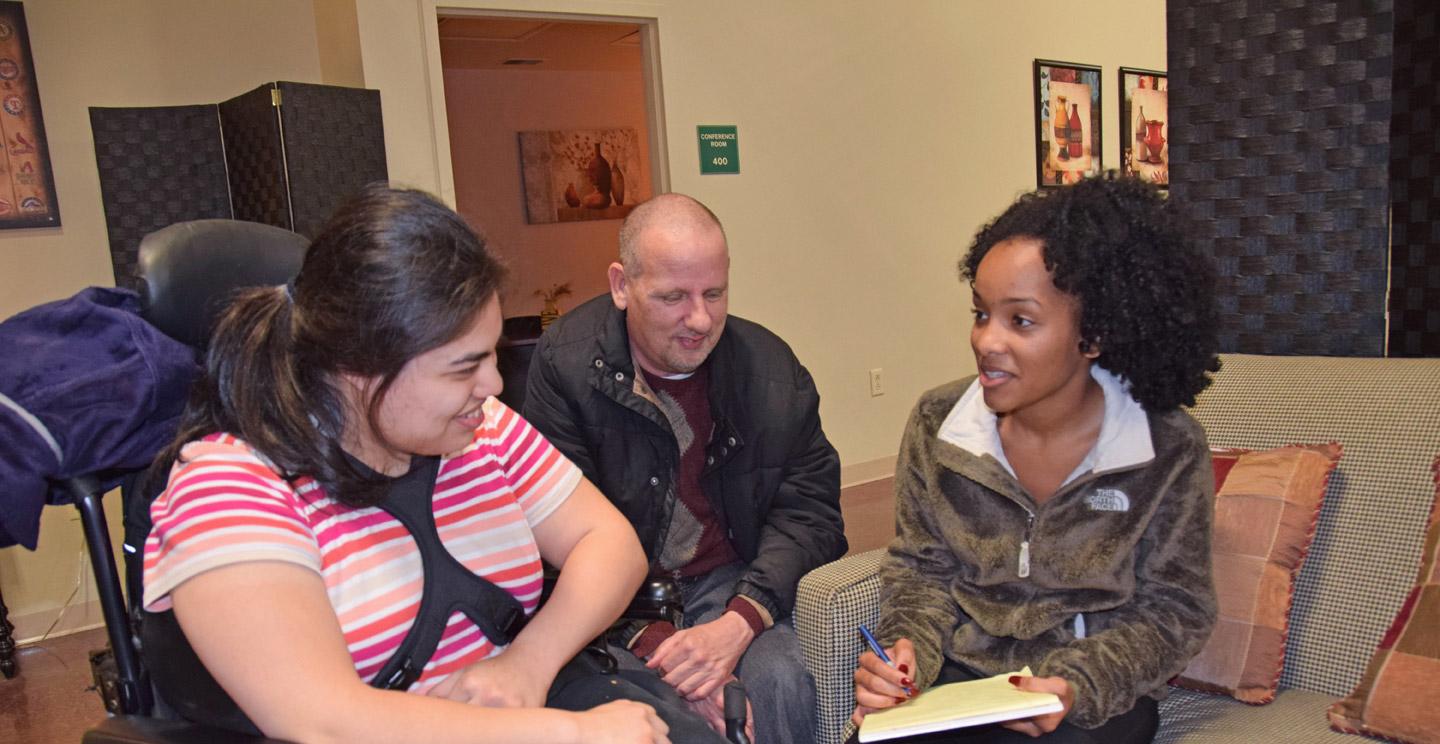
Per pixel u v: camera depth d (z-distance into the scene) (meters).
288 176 3.16
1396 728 1.19
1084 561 1.28
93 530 1.06
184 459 0.93
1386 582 1.38
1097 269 1.19
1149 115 6.20
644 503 1.70
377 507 1.00
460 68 6.79
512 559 1.09
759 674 1.47
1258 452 1.52
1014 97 5.38
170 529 0.88
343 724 0.83
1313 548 1.45
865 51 4.75
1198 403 1.67
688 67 4.19
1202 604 1.26
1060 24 5.56
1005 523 1.34
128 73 3.53
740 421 1.71
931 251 5.11
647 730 0.95
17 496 0.97
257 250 1.16
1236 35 1.83
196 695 0.94
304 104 3.18
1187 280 1.23
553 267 7.25
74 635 3.41
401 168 3.57
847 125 4.72
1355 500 1.44
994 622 1.33
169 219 3.51
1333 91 1.73
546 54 6.41
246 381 0.93
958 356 5.29
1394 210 1.93
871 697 1.24
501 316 0.96
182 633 0.92
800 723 1.47
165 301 1.10
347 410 0.96
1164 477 1.27
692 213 1.60
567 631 1.08
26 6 3.33
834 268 4.75
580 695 1.11
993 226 1.33
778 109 4.48
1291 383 1.59
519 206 7.09
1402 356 1.92
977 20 5.17
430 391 0.91
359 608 0.97
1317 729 1.27
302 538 0.91
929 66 5.00
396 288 0.87
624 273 1.65
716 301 1.61
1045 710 1.04
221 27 3.69
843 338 4.82
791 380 1.77
